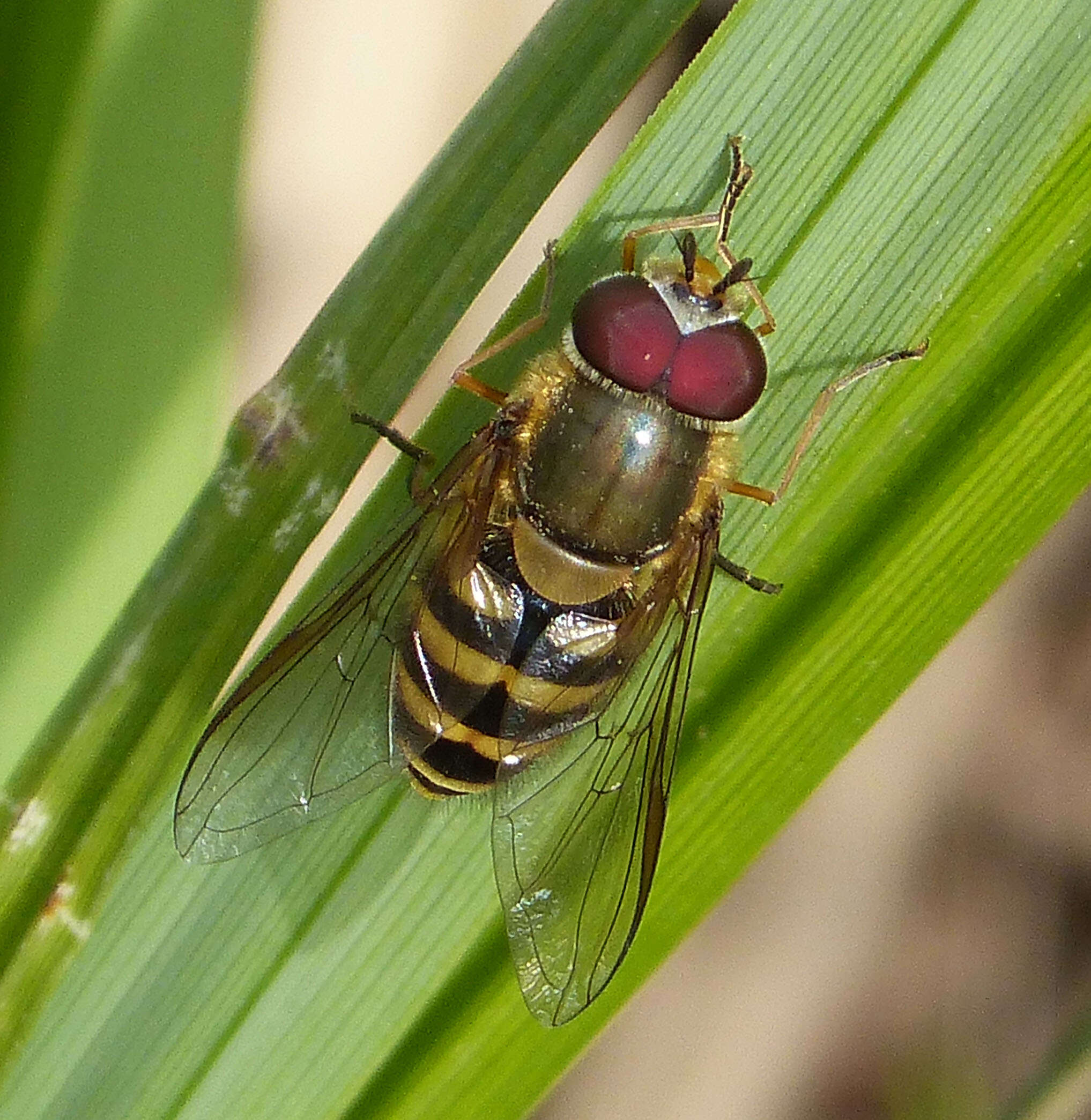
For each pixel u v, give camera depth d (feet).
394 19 0.43
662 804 0.39
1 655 0.40
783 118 0.39
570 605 0.40
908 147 0.39
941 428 0.39
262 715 0.39
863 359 0.39
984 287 0.39
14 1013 0.38
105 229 0.39
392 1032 0.40
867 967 0.44
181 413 0.40
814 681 0.39
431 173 0.38
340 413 0.38
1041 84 0.39
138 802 0.38
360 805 0.40
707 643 0.40
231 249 0.40
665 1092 0.44
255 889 0.40
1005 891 0.45
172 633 0.38
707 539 0.39
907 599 0.39
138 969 0.39
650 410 0.39
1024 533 0.39
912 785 0.45
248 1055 0.40
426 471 0.40
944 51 0.39
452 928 0.40
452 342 0.43
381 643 0.40
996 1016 0.45
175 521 0.40
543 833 0.40
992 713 0.45
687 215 0.39
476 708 0.40
